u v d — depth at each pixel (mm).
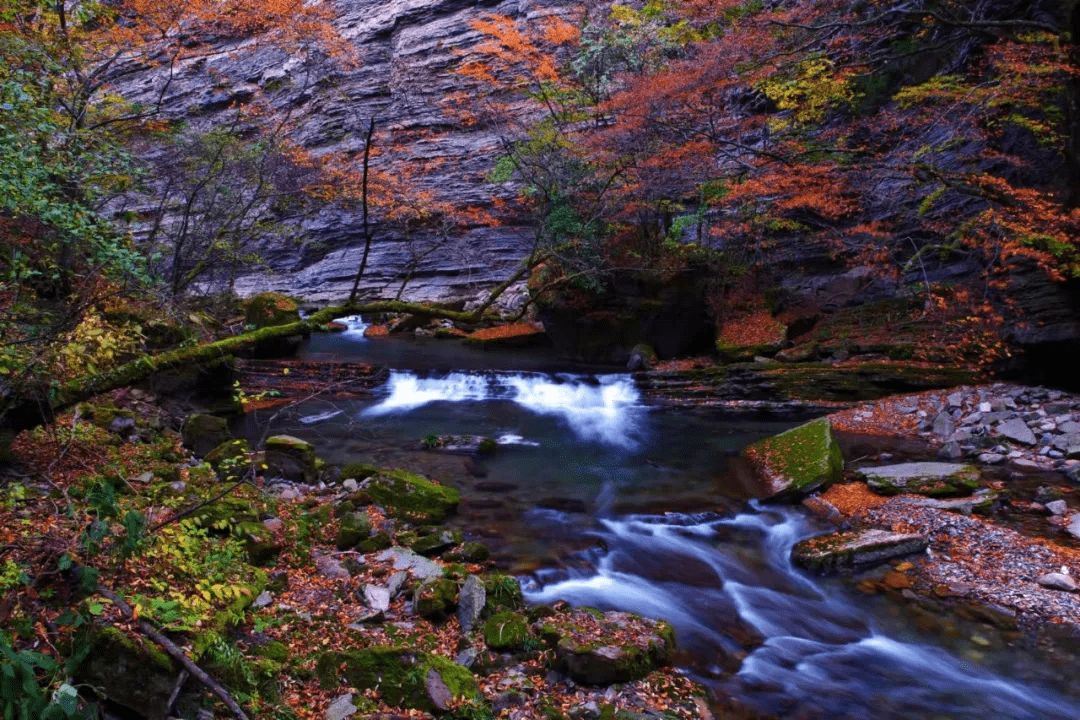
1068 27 9906
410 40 29438
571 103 18156
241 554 4906
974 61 13414
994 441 9367
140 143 13328
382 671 3926
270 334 6383
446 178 25234
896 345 13023
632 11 17406
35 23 7816
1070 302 10266
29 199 3963
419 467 8930
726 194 13977
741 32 11680
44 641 3330
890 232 14070
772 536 6977
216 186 15484
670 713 4008
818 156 12367
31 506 4605
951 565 6133
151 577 3932
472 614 4785
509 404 13461
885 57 14641
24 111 4410
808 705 4309
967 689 4520
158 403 8672
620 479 8703
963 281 13266
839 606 5602
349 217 27844
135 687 3209
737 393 13047
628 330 16328
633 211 15141
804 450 8422
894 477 7961
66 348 4434
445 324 22219
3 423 5027
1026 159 12344
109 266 4695
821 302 16125
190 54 14953
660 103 12477
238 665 3621
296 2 15188
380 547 5859
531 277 17656
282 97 28484
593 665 4242
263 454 7617
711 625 5266
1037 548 6242
